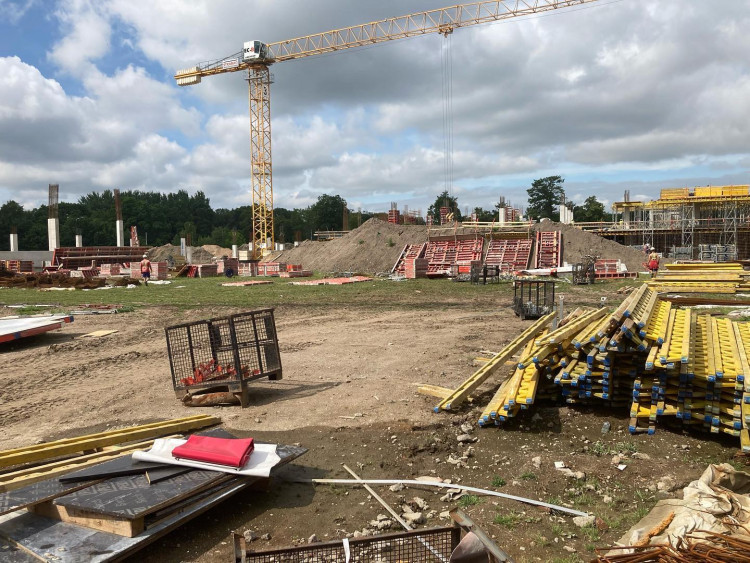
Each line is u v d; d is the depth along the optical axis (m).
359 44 65.38
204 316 18.66
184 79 71.56
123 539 4.01
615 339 6.57
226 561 4.21
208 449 4.99
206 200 160.62
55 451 5.71
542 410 7.43
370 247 49.44
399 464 5.98
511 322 15.80
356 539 3.74
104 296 27.36
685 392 6.38
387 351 11.71
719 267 23.84
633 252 42.09
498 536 4.45
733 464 5.76
